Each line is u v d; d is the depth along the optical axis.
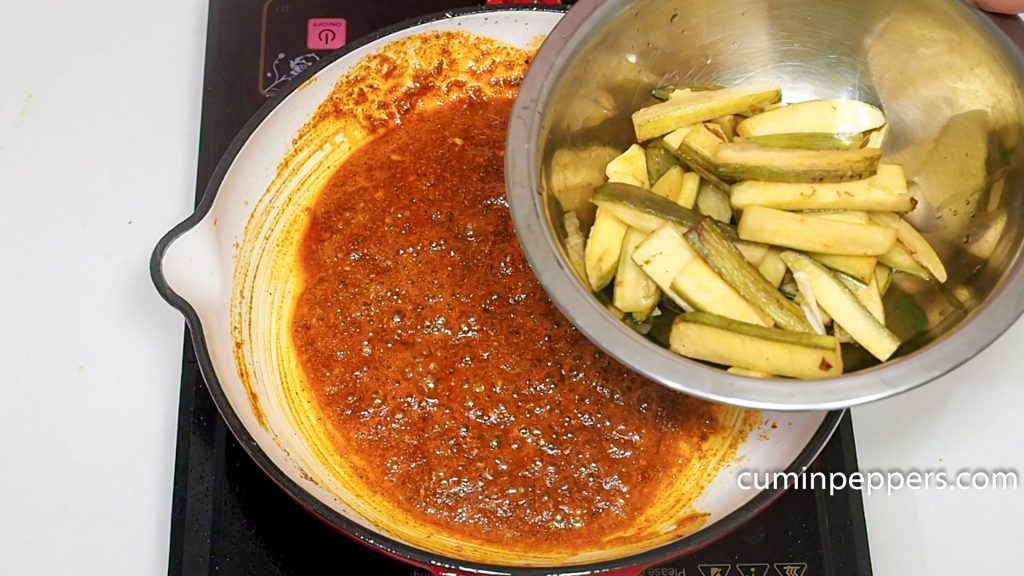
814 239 0.40
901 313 0.41
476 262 0.49
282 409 0.45
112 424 0.44
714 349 0.38
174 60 0.53
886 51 0.42
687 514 0.42
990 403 0.46
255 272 0.48
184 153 0.51
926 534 0.43
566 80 0.39
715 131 0.43
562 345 0.46
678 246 0.40
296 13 0.53
